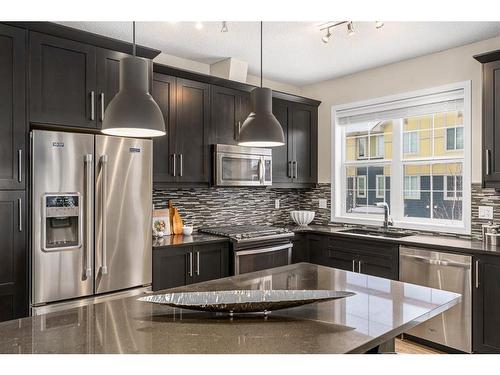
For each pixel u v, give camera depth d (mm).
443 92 3678
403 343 3326
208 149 3725
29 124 2516
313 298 1578
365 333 1389
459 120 3666
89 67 2787
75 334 1379
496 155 3074
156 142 3348
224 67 3916
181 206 3984
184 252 3297
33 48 2539
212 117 3758
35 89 2545
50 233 2568
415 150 4020
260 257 3758
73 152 2629
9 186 2422
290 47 3541
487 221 3379
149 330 1420
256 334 1381
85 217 2666
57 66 2643
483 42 3400
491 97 3096
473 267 2930
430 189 3896
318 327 1448
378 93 4207
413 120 4031
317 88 4848
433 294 1874
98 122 2826
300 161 4629
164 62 3760
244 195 4531
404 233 3867
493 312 2828
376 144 4359
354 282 2107
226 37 3307
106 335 1369
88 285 2691
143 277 3004
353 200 4590
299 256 4227
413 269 3301
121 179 2873
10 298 2428
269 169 4184
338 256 3945
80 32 2707
